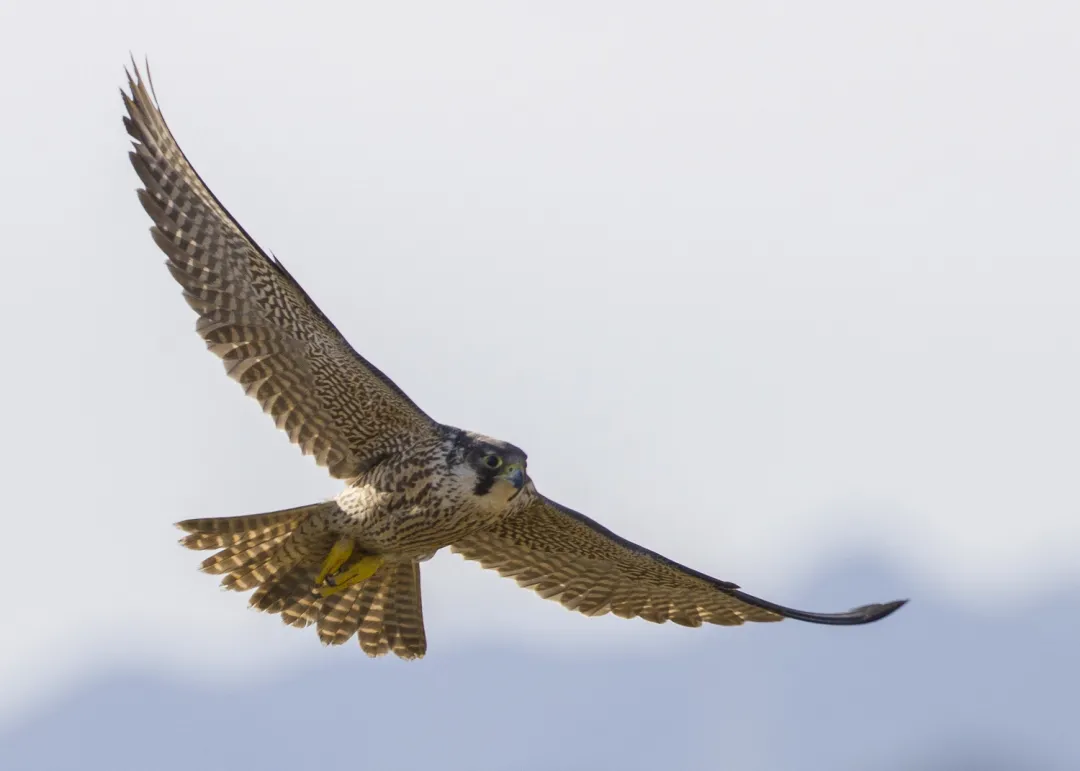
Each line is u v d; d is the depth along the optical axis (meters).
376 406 12.84
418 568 13.63
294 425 12.95
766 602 13.52
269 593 13.29
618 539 13.62
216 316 12.47
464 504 12.85
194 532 12.79
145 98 12.17
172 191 12.25
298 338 12.57
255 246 12.20
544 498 13.61
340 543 13.09
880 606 13.05
